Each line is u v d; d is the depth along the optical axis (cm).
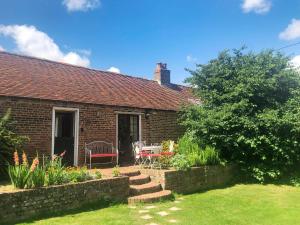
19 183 855
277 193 1270
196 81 1708
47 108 1335
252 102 1548
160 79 2364
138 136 1706
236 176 1563
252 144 1422
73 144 1436
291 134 1481
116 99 1648
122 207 986
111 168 1445
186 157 1377
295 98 1560
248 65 1620
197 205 1051
